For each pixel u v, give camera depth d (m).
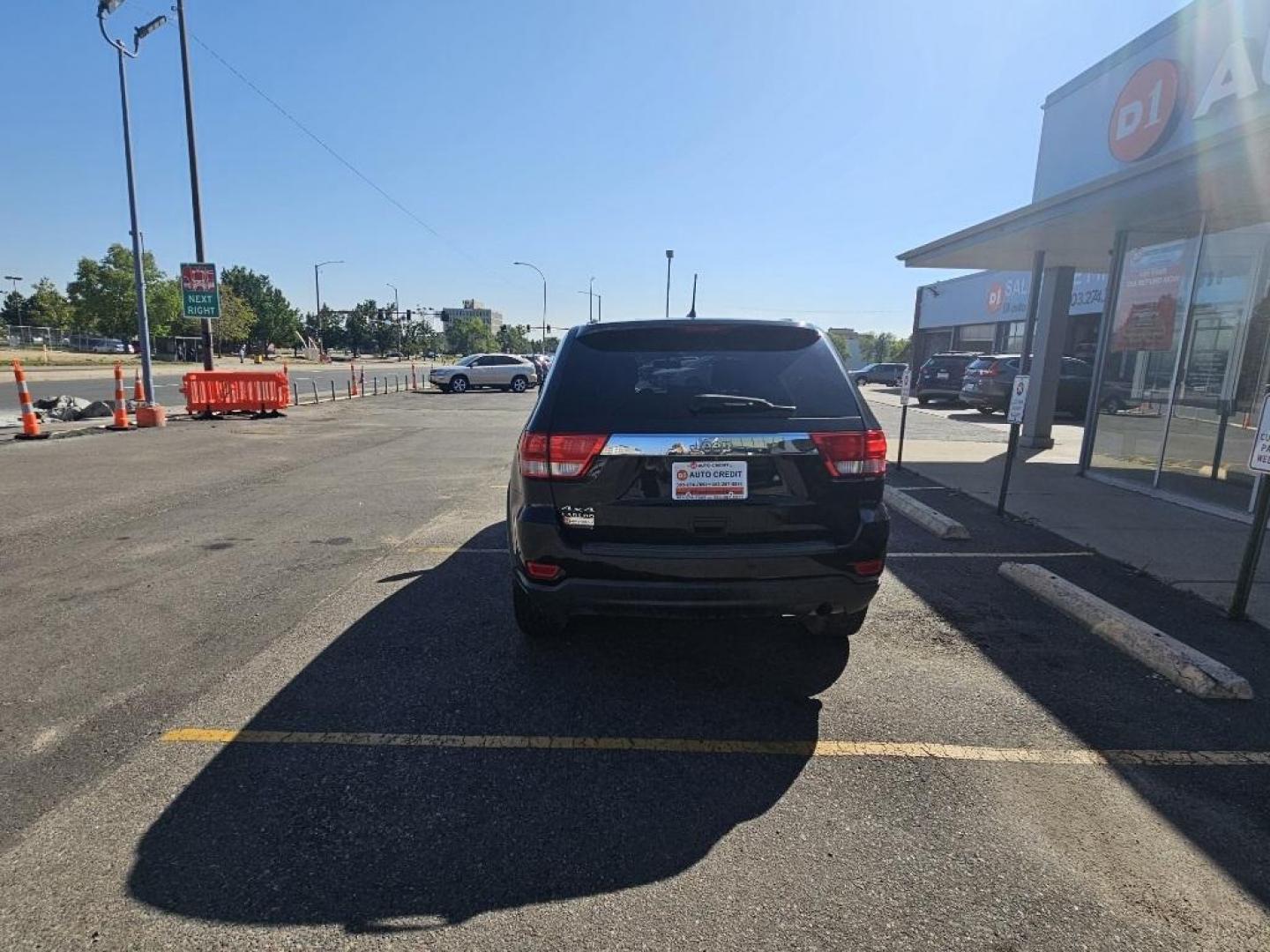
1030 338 12.11
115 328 70.00
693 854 2.48
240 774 2.90
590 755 3.08
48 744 3.10
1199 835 2.61
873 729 3.31
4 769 2.91
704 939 2.12
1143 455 8.88
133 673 3.77
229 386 17.31
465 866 2.40
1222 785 2.91
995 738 3.24
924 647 4.19
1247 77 8.01
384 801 2.74
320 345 77.00
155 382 29.41
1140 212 7.94
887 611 4.75
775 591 3.31
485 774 2.93
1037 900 2.28
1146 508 7.77
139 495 8.27
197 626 4.41
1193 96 8.95
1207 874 2.41
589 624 4.44
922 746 3.17
